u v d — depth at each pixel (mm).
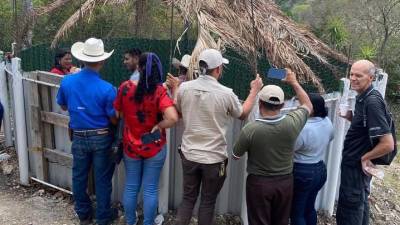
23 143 4707
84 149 3723
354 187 3551
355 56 13875
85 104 3615
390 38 16188
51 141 4523
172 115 3326
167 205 4141
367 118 3297
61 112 4348
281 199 3297
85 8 6844
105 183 3854
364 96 3346
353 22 16406
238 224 4129
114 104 3582
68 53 5004
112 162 3832
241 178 4031
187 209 3508
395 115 13352
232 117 3561
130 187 3670
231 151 3988
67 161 4406
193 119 3301
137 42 5520
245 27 5426
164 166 4000
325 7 16562
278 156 3191
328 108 4324
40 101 4438
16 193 4730
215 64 3229
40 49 5574
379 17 16312
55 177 4676
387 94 15484
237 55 4918
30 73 4457
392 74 15508
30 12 8141
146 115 3438
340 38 12297
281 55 5094
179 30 6062
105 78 5047
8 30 10375
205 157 3293
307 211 3779
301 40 5773
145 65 3350
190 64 4172
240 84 4273
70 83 3676
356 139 3473
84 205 3998
